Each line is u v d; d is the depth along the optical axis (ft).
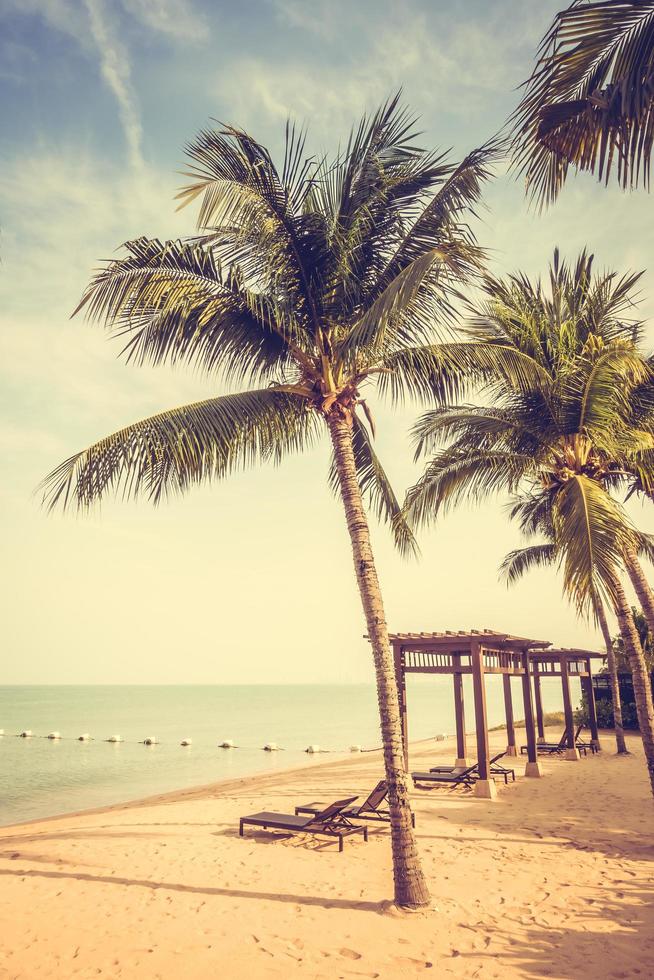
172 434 23.79
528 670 53.01
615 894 22.49
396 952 18.02
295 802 45.11
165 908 22.29
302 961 17.60
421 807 39.88
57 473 22.90
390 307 21.67
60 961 18.02
